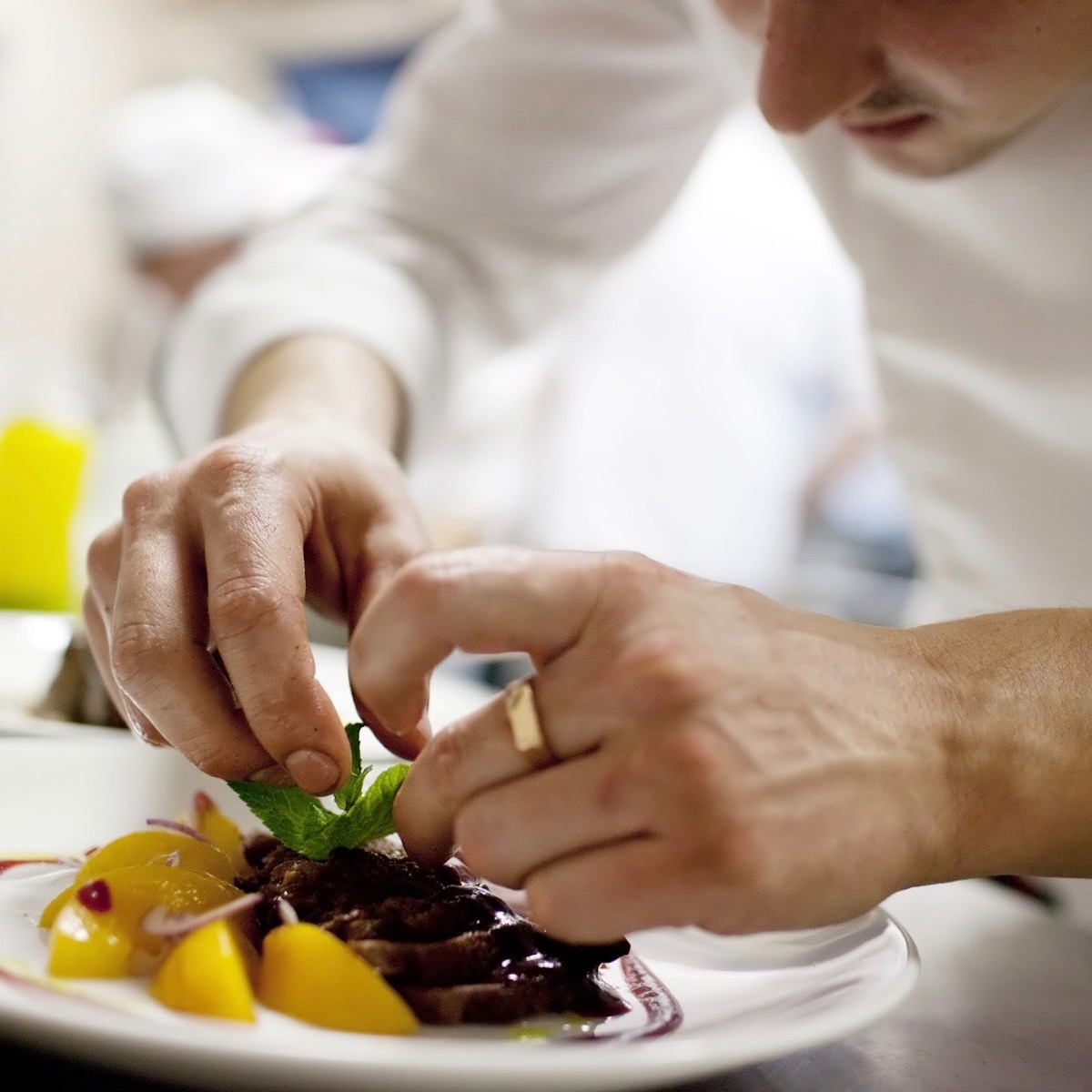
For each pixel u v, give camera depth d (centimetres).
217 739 78
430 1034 63
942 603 146
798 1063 75
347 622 100
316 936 63
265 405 130
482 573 63
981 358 127
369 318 153
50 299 656
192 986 60
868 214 134
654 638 61
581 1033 66
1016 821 69
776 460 388
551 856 62
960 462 134
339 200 176
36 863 90
